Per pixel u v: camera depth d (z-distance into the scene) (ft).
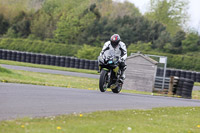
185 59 594.24
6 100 76.54
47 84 149.38
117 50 114.62
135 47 647.15
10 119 59.72
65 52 613.93
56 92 100.99
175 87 208.85
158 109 96.99
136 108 92.99
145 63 215.10
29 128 53.26
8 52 404.98
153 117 81.56
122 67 116.98
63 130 53.98
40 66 344.90
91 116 70.79
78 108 79.15
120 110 84.33
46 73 270.05
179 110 101.35
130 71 218.38
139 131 61.31
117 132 57.93
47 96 90.33
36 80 184.34
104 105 89.04
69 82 208.44
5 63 335.88
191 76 345.10
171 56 606.96
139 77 216.33
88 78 266.98
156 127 67.82
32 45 641.40
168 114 90.63
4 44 654.53
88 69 378.94
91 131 55.88
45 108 73.87
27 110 69.36
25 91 94.48
